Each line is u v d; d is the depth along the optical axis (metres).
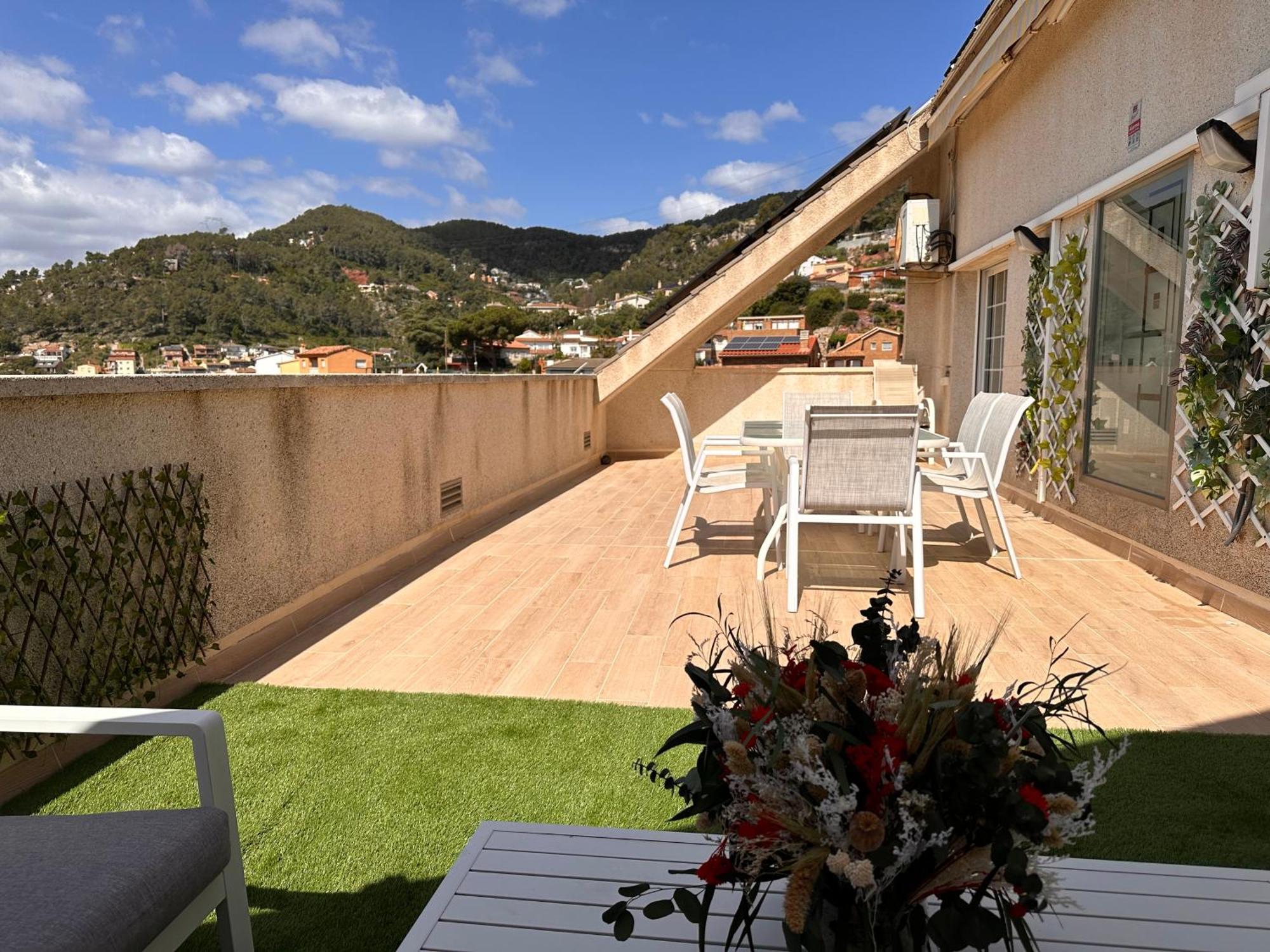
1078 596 3.86
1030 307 6.16
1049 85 5.77
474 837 1.34
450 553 5.08
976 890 0.89
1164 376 4.17
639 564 4.70
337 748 2.39
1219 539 3.68
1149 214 4.33
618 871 1.23
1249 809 1.92
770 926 1.09
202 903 1.29
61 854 1.16
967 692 0.89
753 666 0.97
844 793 0.83
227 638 3.14
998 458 4.24
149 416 2.76
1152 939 1.05
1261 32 3.31
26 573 2.23
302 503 3.68
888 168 8.17
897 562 4.26
